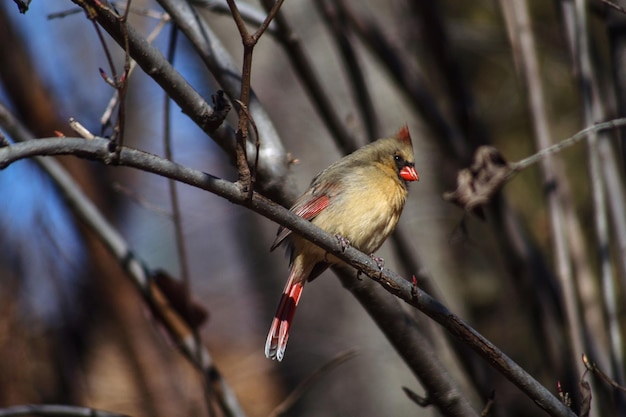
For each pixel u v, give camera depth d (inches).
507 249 375.6
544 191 352.5
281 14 346.9
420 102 406.9
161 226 655.1
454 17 574.9
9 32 499.8
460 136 405.1
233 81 303.1
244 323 552.1
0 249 491.2
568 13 361.7
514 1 376.5
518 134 577.0
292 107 463.8
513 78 584.7
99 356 500.1
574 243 360.5
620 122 289.6
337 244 249.3
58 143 201.6
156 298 345.7
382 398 434.9
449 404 299.0
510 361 249.8
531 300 367.9
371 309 301.0
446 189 476.7
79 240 509.4
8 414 305.4
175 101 261.4
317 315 450.6
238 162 222.1
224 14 361.1
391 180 337.4
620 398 304.8
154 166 213.6
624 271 325.1
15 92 498.3
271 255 515.5
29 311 492.1
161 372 501.0
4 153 194.5
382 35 411.8
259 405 494.6
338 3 396.2
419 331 302.0
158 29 312.8
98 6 217.2
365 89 392.8
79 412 308.7
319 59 464.1
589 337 345.1
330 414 437.1
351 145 377.4
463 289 507.5
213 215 607.5
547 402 249.1
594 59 369.7
